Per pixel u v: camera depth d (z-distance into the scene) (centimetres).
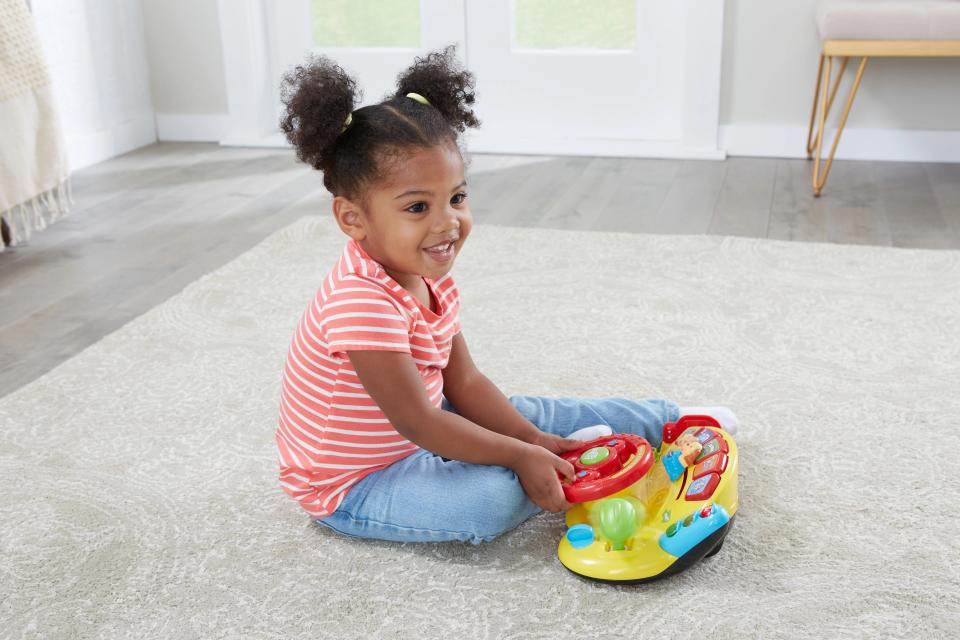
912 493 122
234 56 314
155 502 126
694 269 200
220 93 323
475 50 306
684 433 120
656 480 117
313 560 113
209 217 248
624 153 295
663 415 129
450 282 119
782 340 166
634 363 159
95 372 162
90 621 104
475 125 118
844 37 236
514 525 113
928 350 160
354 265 107
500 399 121
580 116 306
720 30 280
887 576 106
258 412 148
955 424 137
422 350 110
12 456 137
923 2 238
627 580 105
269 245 222
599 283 194
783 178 268
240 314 185
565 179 273
